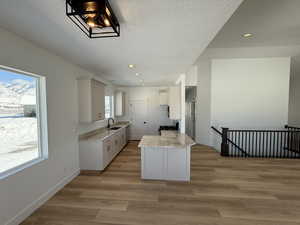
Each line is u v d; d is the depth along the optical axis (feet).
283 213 6.79
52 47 7.50
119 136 16.08
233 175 10.52
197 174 10.72
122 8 4.47
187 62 10.07
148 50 7.89
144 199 7.86
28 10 4.54
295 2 7.38
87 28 5.53
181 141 10.45
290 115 21.42
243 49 14.12
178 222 6.30
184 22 5.30
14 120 6.67
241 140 16.97
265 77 16.53
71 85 10.29
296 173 10.77
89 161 11.22
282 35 11.14
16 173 6.21
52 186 8.27
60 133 9.05
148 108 22.62
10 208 5.95
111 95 19.20
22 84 7.09
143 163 10.13
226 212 6.87
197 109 19.20
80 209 7.11
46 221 6.38
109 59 9.45
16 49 6.25
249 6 7.70
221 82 17.01
